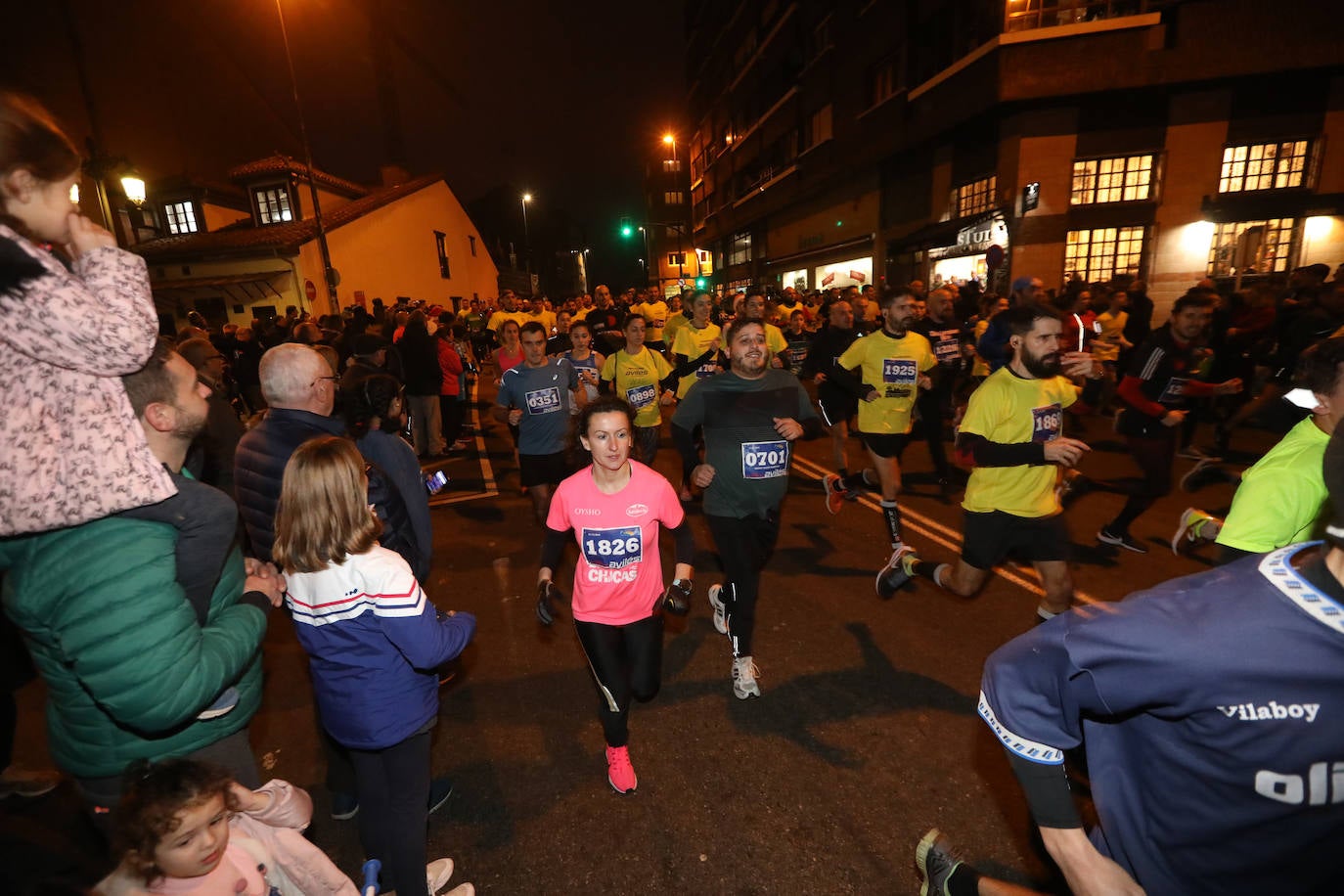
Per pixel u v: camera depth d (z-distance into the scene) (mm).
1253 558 1077
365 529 2008
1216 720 1019
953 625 4305
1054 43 15102
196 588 1674
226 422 3926
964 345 8562
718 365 7176
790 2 27594
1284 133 15141
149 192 24094
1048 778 1240
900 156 21328
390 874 2219
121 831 1507
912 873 2496
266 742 3443
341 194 27312
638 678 2877
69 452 1400
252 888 1781
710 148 43875
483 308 22766
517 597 5059
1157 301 16219
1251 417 3539
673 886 2482
